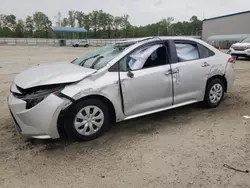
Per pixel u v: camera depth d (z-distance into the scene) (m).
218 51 4.79
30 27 80.94
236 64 12.06
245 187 2.43
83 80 3.28
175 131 3.74
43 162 2.92
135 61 3.73
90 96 3.33
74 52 26.02
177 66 4.06
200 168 2.75
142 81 3.69
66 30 51.84
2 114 4.59
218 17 38.62
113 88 3.45
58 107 3.06
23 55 20.77
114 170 2.74
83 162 2.92
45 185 2.51
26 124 3.12
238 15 35.06
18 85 3.32
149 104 3.85
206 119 4.21
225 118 4.23
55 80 3.15
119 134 3.66
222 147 3.21
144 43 3.89
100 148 3.24
